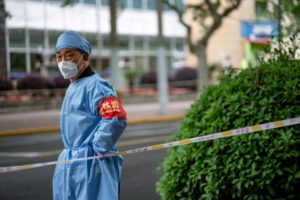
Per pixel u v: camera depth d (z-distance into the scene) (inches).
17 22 1002.1
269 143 171.6
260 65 197.8
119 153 165.5
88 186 157.4
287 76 184.9
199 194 190.2
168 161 202.2
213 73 1371.8
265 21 888.9
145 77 1379.2
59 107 1123.3
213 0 1079.0
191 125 200.1
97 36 1322.6
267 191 172.2
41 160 441.4
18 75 1076.5
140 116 893.2
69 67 164.7
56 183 167.0
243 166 173.3
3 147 556.1
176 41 1689.2
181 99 1364.4
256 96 185.0
